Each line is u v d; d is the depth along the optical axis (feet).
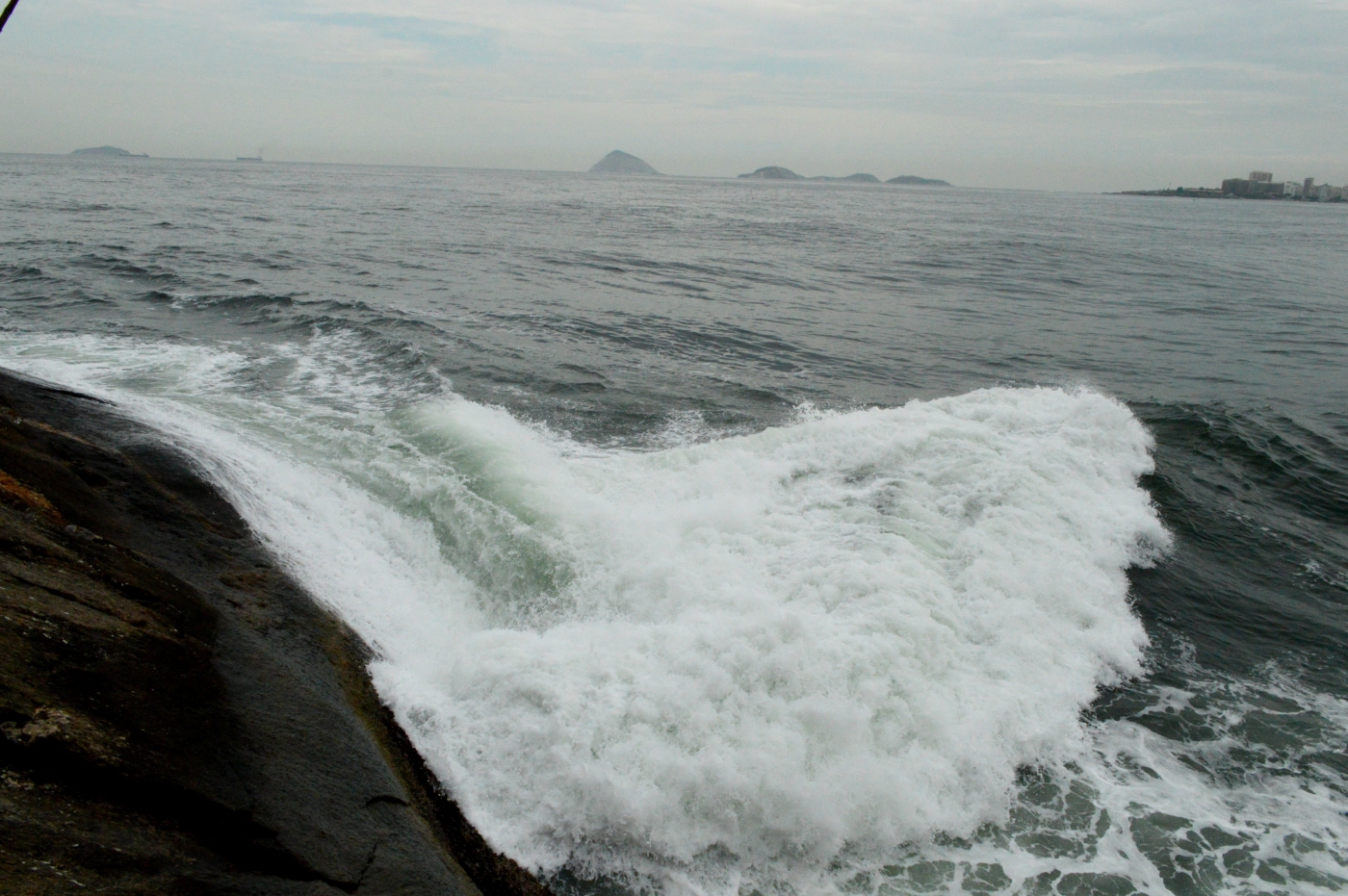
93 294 53.26
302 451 28.58
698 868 15.10
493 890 13.89
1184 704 20.80
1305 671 22.54
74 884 9.93
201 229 99.71
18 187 166.50
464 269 77.77
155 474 22.45
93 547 16.90
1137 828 16.75
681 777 15.76
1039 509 26.63
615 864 14.98
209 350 41.60
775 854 15.51
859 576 21.12
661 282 78.07
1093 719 19.99
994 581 22.48
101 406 27.55
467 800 15.44
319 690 16.25
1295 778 18.40
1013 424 33.45
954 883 15.25
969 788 17.12
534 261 87.92
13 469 18.13
